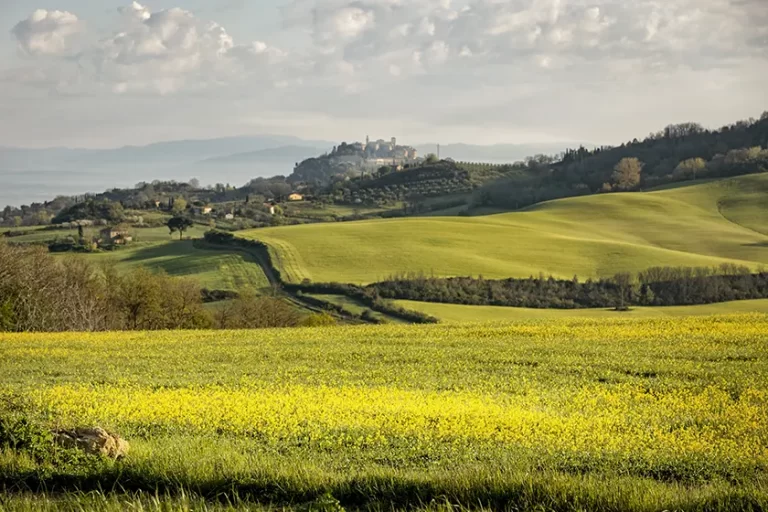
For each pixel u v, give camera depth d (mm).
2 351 44438
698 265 119188
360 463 16359
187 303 80438
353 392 29797
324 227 159750
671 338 44781
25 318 68875
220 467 14695
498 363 37969
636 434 21391
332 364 38812
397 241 139375
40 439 15883
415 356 40500
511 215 188500
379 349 43375
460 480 13492
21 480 13984
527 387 31516
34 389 30188
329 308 97625
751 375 33031
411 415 23516
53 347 46688
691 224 175250
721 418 24297
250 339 50250
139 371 37094
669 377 33344
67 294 73125
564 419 23578
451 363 38219
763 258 139625
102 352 44312
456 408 25156
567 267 120562
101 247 146875
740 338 43812
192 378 34594
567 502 12469
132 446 17281
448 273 113500
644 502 12227
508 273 113812
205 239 148625
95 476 14312
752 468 16484
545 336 47594
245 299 86500
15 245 74438
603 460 17109
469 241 140875
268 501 13414
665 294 101312
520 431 21203
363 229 155125
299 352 42938
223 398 27406
